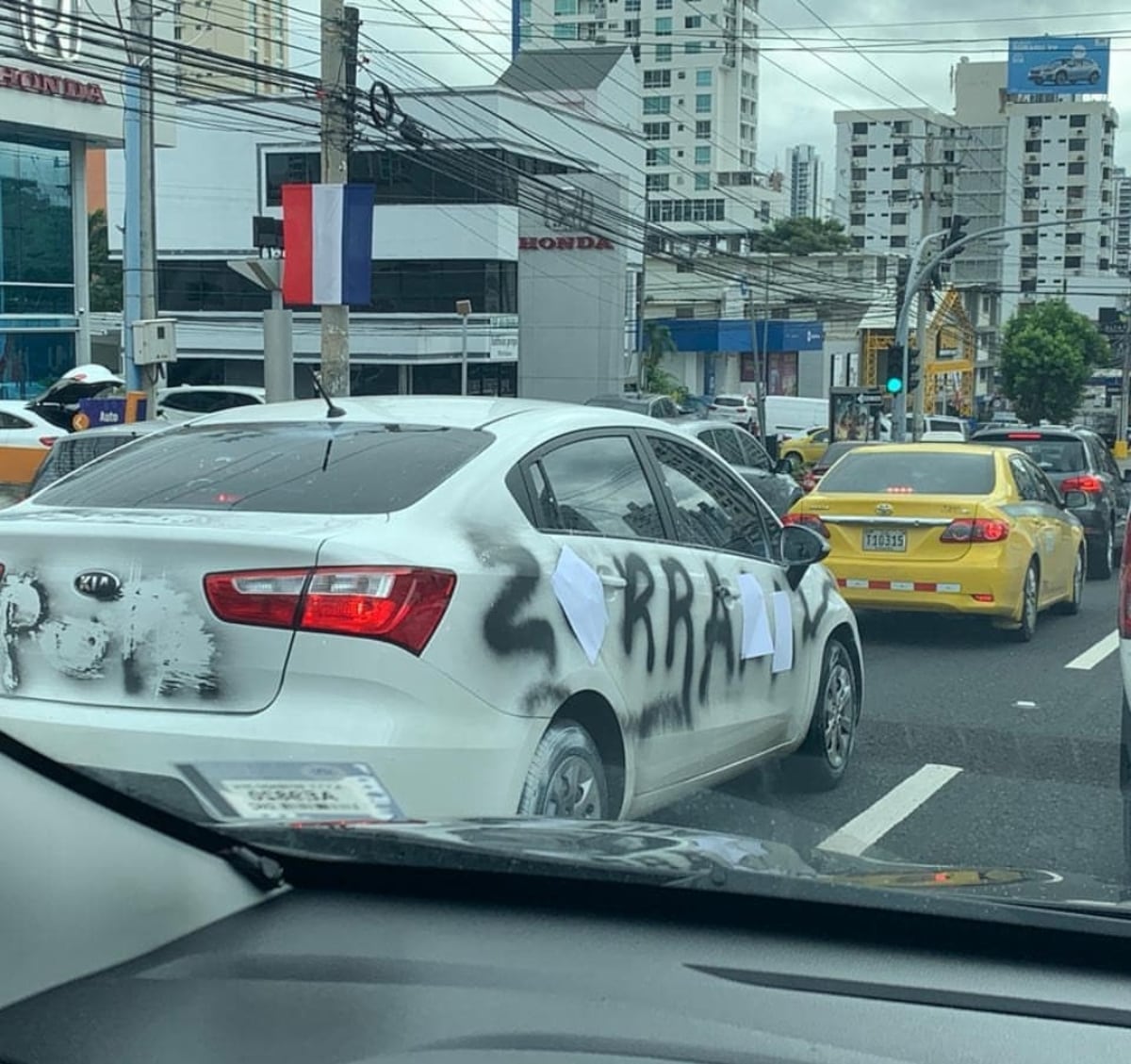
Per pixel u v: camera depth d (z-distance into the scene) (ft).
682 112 351.67
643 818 16.44
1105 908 9.24
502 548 14.16
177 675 13.00
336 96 57.52
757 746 18.80
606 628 15.14
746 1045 7.42
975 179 366.43
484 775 13.21
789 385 237.45
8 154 107.65
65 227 113.19
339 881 9.63
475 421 16.10
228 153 171.01
